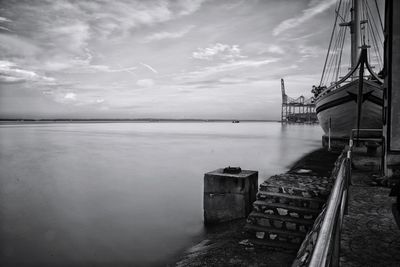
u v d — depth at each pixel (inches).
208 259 237.3
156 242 328.8
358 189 294.4
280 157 1071.0
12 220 416.2
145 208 468.8
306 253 143.6
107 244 331.0
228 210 324.8
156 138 2369.6
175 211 450.6
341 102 840.3
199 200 515.5
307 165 673.6
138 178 714.8
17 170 839.1
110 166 903.7
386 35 309.3
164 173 780.0
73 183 660.7
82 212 450.9
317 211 233.1
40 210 463.8
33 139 2175.2
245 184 316.8
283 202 252.5
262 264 212.5
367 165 422.9
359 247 162.1
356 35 915.4
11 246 331.6
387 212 221.3
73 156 1151.6
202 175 749.9
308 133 3331.7
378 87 749.3
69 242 339.9
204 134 3088.1
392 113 302.8
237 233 277.7
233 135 2888.8
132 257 293.3
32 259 301.3
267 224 244.7
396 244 165.2
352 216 212.8
